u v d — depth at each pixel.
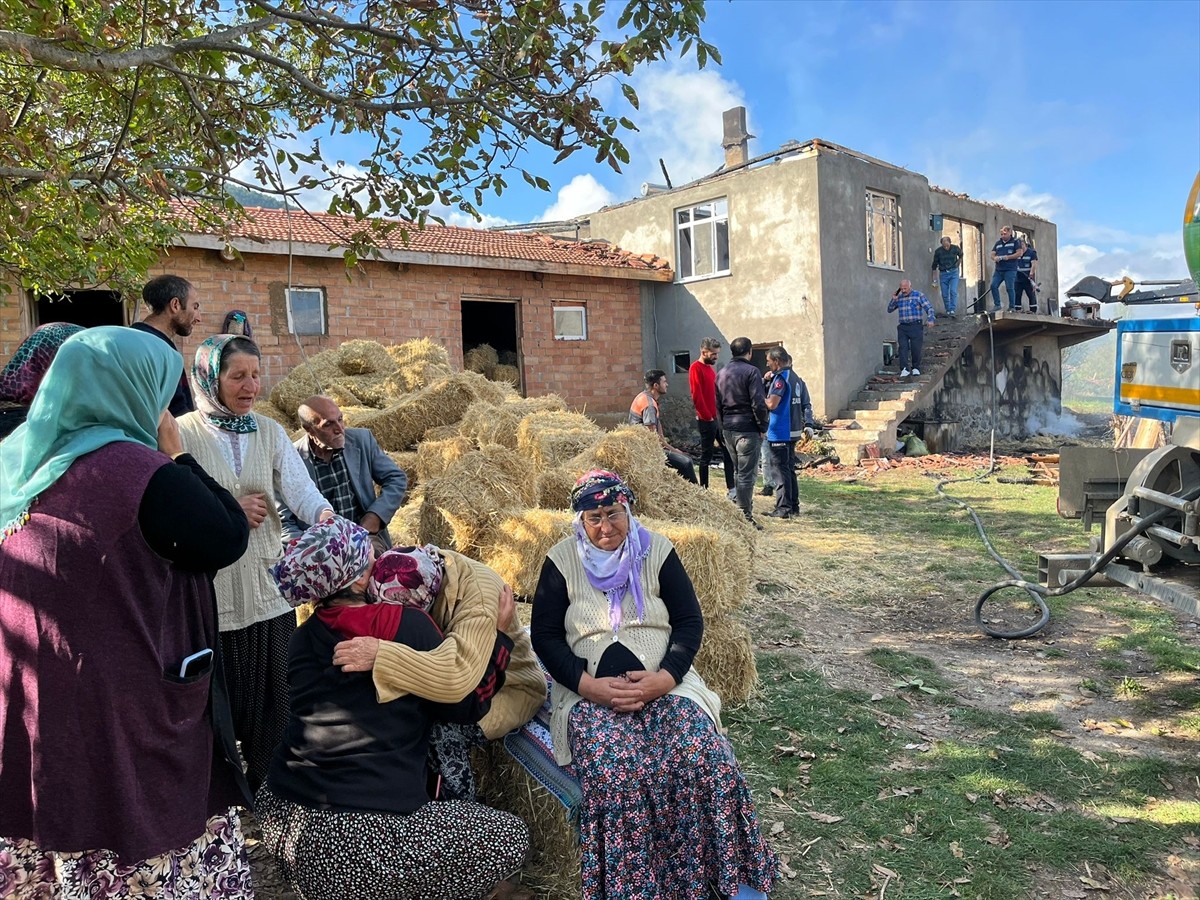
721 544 4.20
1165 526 4.19
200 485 1.90
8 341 9.98
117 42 3.58
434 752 2.67
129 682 1.79
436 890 2.30
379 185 3.89
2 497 1.81
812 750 3.75
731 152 20.39
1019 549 7.50
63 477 1.79
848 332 15.56
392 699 2.36
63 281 4.29
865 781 3.46
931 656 4.97
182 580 1.96
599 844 2.54
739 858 2.53
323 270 12.84
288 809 2.37
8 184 3.51
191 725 1.93
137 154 3.72
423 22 3.58
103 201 3.49
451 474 4.99
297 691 2.43
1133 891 2.79
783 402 8.85
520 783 2.94
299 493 3.02
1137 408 4.23
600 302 16.62
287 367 12.46
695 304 17.03
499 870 2.39
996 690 4.44
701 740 2.58
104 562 1.76
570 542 2.99
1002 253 16.62
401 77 3.68
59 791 1.75
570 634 2.87
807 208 15.21
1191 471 4.16
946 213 18.36
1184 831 3.10
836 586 6.38
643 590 2.86
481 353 15.16
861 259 15.89
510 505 4.94
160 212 4.36
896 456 14.23
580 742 2.62
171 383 2.01
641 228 18.17
